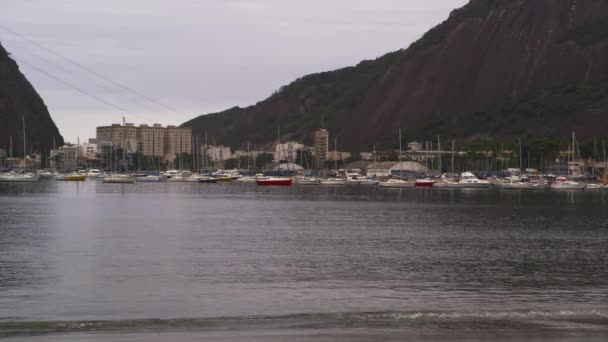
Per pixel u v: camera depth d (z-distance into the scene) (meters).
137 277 43.72
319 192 172.25
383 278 43.72
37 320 32.69
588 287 41.06
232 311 34.56
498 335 29.97
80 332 30.50
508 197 147.38
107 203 119.75
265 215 94.44
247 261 50.44
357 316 33.25
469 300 37.41
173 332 30.47
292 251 55.97
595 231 73.06
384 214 97.25
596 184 181.25
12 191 164.62
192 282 42.16
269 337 29.59
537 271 46.53
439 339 29.38
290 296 38.22
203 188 193.62
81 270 46.12
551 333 30.23
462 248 58.31
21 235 66.44
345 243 61.66
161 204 118.25
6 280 42.44
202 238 65.06
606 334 30.06
